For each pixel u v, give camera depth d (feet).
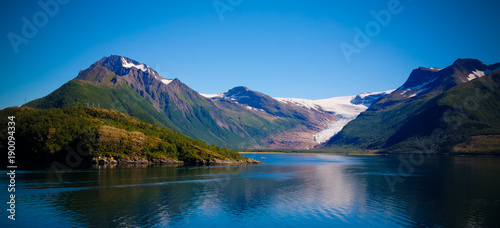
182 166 610.65
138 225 210.38
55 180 370.73
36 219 218.79
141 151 644.69
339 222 219.61
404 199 290.76
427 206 263.70
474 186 363.56
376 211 248.93
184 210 248.32
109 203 265.34
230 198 292.81
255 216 233.35
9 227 202.80
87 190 315.99
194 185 361.30
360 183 390.21
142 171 488.44
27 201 266.36
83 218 222.89
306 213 242.78
